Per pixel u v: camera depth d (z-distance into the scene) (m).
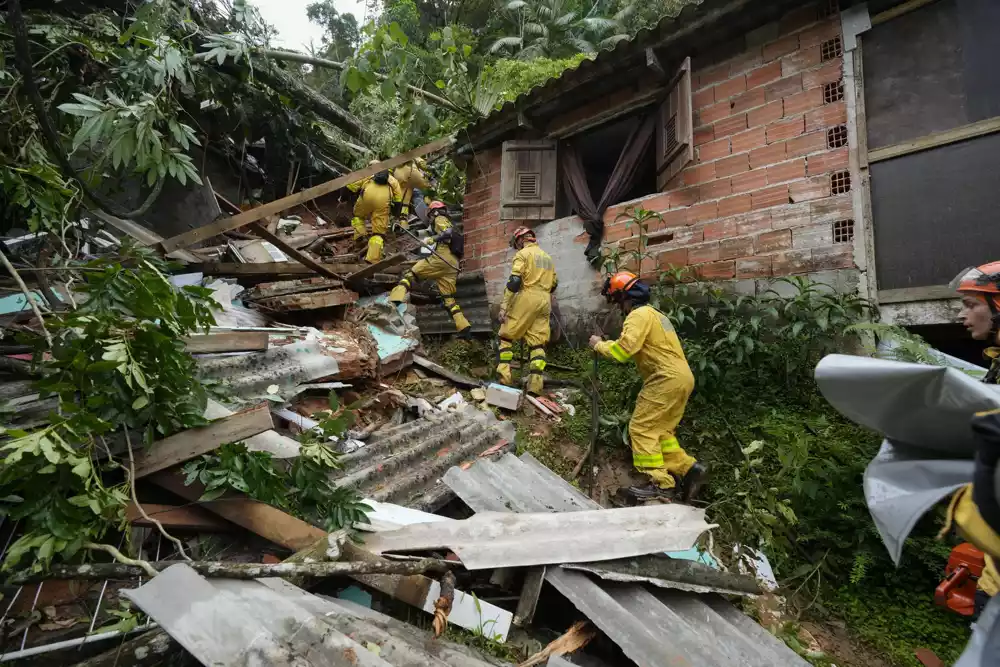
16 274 2.06
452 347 6.25
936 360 3.38
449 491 3.27
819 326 4.05
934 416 1.66
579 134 6.38
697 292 4.95
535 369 5.15
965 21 3.98
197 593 1.66
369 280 6.14
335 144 9.22
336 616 1.88
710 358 4.44
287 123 7.52
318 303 5.00
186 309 2.29
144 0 4.91
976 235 3.83
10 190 3.04
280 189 8.70
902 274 4.10
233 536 2.42
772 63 4.81
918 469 1.72
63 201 3.26
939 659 2.67
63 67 4.17
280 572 1.86
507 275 6.86
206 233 4.39
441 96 7.80
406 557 2.37
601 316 5.93
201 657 1.49
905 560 3.08
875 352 3.80
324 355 4.06
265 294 5.04
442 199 9.27
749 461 3.59
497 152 7.13
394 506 2.87
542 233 6.59
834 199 4.42
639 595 2.47
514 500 3.20
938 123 4.05
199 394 2.29
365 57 4.20
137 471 2.22
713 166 5.14
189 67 4.43
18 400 2.39
